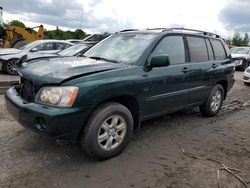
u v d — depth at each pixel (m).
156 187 3.34
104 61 4.40
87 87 3.53
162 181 3.47
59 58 4.61
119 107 3.92
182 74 5.00
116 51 4.73
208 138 5.00
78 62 4.22
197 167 3.86
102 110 3.74
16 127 4.96
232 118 6.39
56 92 3.45
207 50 5.96
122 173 3.62
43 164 3.73
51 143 4.35
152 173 3.65
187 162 4.00
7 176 3.41
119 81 3.87
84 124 3.66
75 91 3.45
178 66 4.97
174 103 5.03
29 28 18.59
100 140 3.79
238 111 7.10
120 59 4.48
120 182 3.41
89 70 3.78
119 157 4.04
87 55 5.02
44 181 3.35
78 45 9.45
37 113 3.43
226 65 6.44
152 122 5.71
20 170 3.55
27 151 4.07
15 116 3.76
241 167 3.93
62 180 3.39
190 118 6.18
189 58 5.34
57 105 3.43
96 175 3.54
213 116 6.40
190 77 5.23
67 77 3.52
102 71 3.83
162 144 4.61
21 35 18.02
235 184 3.49
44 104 3.51
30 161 3.79
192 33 5.62
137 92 4.16
